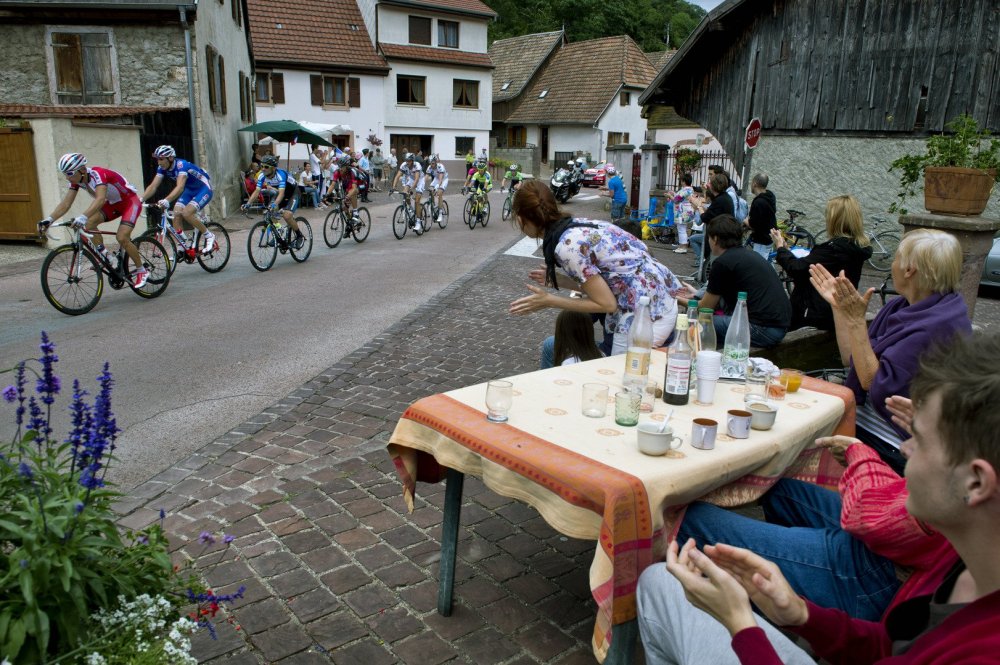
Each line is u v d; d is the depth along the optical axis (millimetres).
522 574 3195
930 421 1265
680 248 14727
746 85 13664
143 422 4965
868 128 12086
